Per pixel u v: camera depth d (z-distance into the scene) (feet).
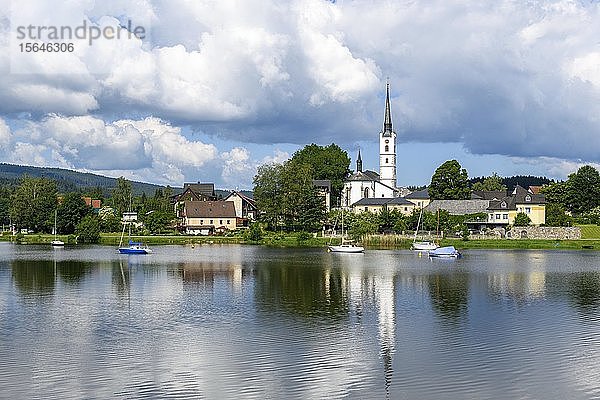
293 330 200.54
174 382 147.23
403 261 473.26
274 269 402.31
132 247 554.87
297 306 246.68
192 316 224.33
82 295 278.26
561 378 150.10
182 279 342.85
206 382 147.33
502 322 214.07
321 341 185.47
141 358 167.02
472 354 170.71
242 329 201.87
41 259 485.56
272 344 181.78
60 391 141.28
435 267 420.36
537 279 347.36
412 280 341.00
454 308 243.19
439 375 152.25
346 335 193.36
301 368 157.79
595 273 380.17
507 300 265.34
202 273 375.66
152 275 363.56
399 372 154.71
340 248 570.05
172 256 518.78
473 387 143.84
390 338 189.37
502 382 147.13
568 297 274.77
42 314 228.63
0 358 166.81
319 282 329.11
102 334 194.80
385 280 340.18
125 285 315.58
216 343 183.01
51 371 155.22
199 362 163.02
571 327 205.77
